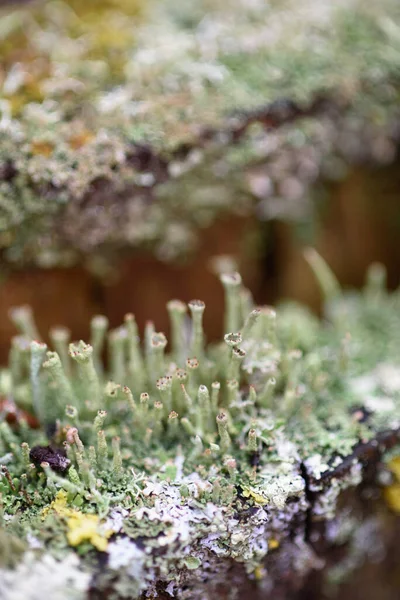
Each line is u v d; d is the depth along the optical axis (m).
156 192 0.23
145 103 0.22
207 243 0.25
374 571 0.23
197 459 0.21
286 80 0.23
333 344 0.24
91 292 0.24
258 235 0.25
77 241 0.23
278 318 0.24
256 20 0.25
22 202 0.22
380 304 0.25
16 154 0.21
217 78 0.23
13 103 0.22
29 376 0.22
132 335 0.21
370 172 0.26
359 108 0.25
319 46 0.24
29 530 0.19
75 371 0.23
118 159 0.22
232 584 0.21
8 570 0.19
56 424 0.21
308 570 0.22
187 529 0.20
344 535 0.22
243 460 0.21
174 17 0.25
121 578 0.19
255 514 0.20
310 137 0.24
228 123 0.23
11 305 0.23
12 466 0.20
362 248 0.27
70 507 0.20
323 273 0.24
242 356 0.20
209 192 0.24
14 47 0.23
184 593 0.20
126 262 0.24
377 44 0.25
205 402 0.20
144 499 0.20
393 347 0.24
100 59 0.23
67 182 0.21
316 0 0.25
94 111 0.22
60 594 0.19
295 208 0.25
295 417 0.22
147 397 0.20
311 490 0.20
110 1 0.25
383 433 0.21
